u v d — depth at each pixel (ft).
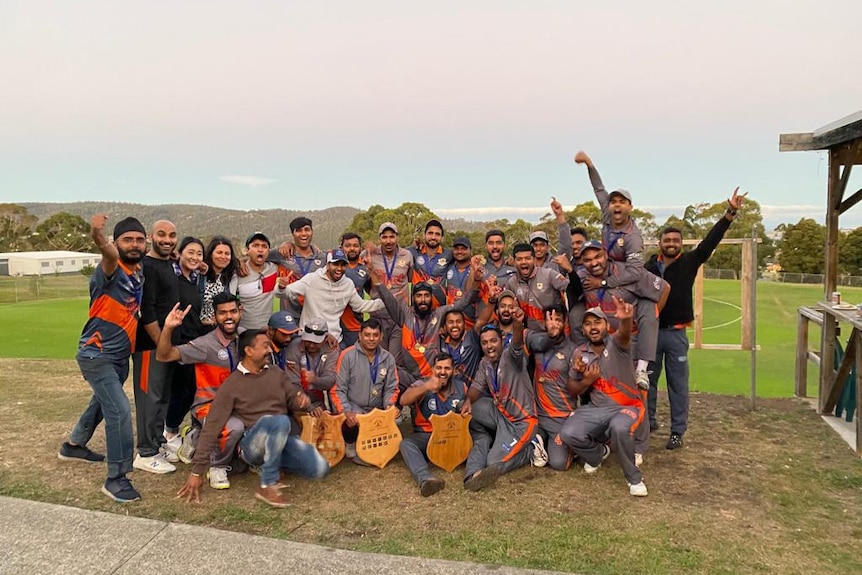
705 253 16.99
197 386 15.11
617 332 14.80
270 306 17.98
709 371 34.68
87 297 94.94
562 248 20.21
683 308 17.30
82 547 10.93
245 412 13.96
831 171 20.75
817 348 44.39
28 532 11.46
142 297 14.44
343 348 19.39
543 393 16.20
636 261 16.65
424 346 17.95
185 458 15.57
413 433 16.47
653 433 18.71
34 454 16.12
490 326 16.37
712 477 15.06
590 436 14.73
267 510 12.95
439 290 20.01
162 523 11.87
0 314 65.87
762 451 16.97
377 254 21.42
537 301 17.87
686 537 11.80
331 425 15.39
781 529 12.21
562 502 13.52
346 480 14.75
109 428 13.25
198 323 15.90
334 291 18.38
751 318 21.29
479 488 14.17
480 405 16.26
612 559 10.90
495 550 11.19
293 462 13.84
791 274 140.46
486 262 21.06
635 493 13.84
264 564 10.41
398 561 10.52
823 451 16.94
